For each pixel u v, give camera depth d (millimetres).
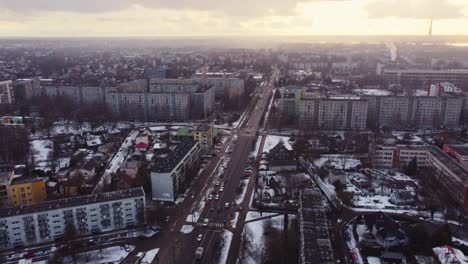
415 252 189875
